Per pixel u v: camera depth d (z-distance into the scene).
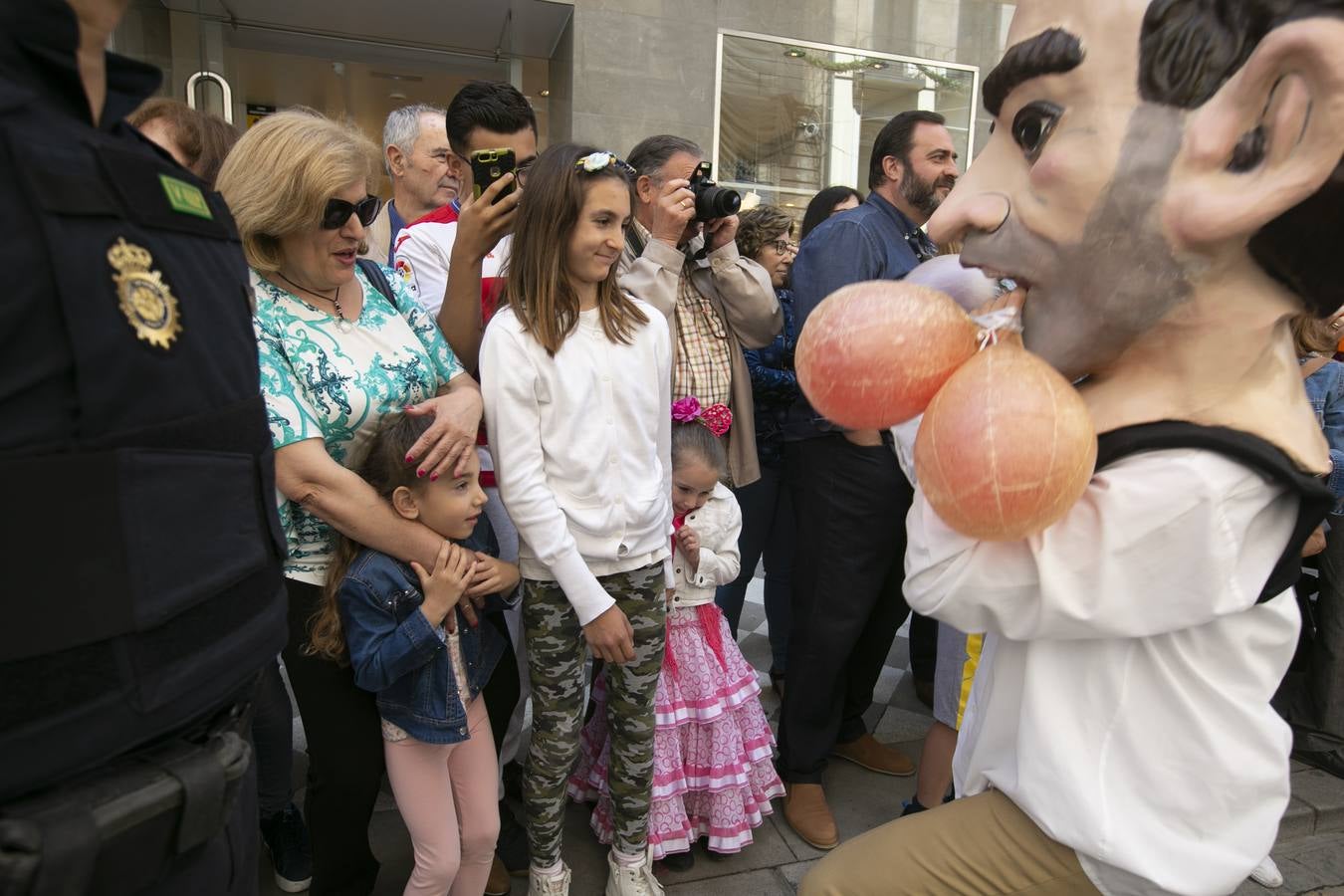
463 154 2.37
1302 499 0.95
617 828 1.95
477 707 1.77
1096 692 1.02
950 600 1.05
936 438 0.88
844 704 2.63
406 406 1.71
